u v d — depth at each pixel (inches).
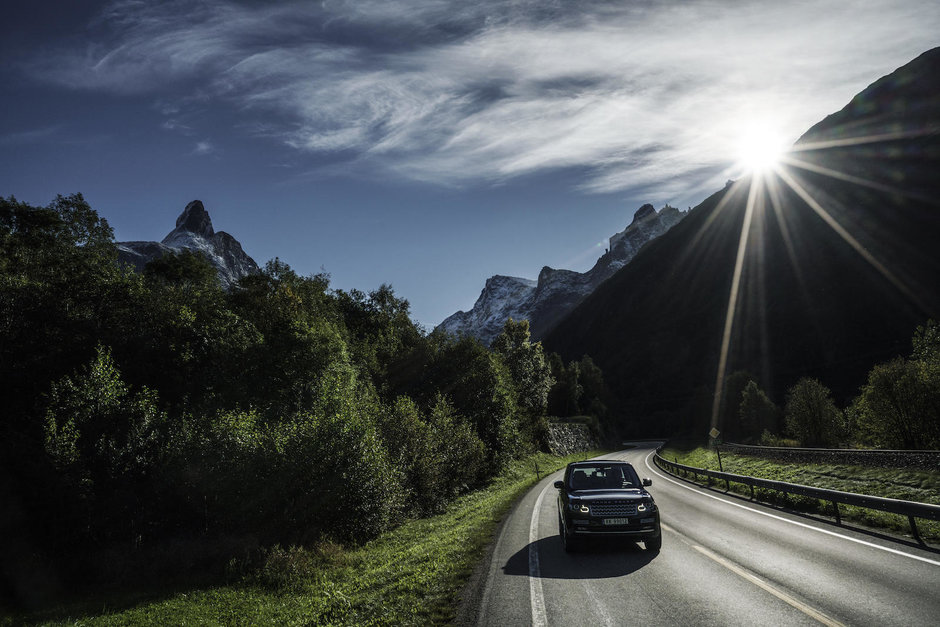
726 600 269.6
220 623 335.0
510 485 1262.3
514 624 253.8
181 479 571.5
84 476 530.9
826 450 922.1
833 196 7406.5
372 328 2276.1
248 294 1610.5
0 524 495.5
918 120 7303.2
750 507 641.6
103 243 1393.9
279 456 599.2
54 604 423.2
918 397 1288.1
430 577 356.8
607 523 399.5
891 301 5428.2
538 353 2647.6
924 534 399.2
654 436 5989.2
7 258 1109.7
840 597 261.7
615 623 245.9
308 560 491.2
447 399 1684.3
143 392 660.7
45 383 829.8
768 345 6245.1
